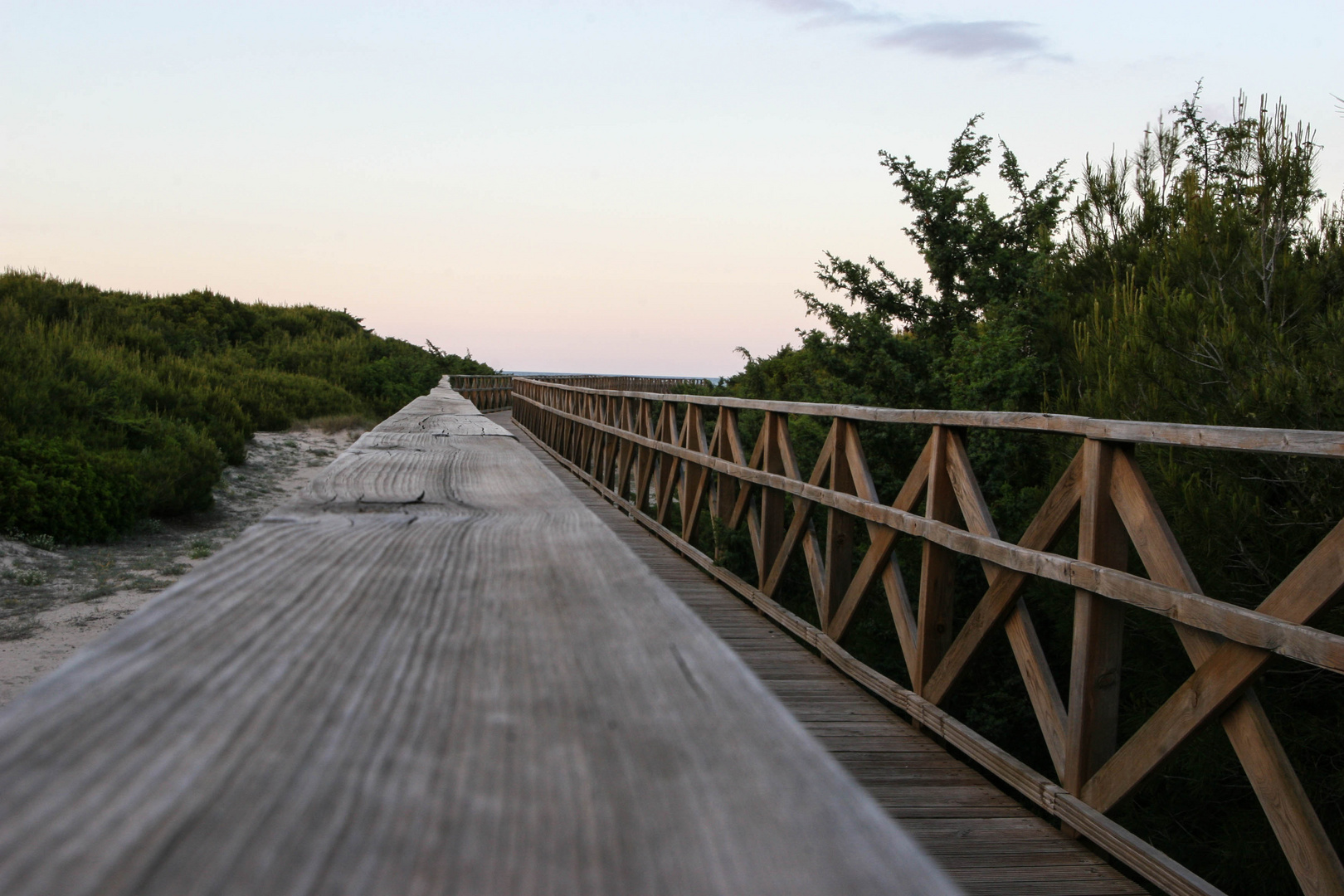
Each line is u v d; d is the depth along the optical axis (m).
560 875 0.42
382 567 1.14
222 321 25.75
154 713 0.61
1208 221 5.80
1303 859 1.88
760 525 5.52
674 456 7.15
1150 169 7.61
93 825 0.44
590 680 0.72
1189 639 2.15
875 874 0.42
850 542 4.28
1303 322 4.84
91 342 16.42
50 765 0.51
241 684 0.68
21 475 8.63
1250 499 3.69
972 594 5.67
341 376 24.12
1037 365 6.70
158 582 7.70
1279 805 1.92
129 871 0.39
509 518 1.56
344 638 0.82
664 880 0.41
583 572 1.14
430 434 3.38
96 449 10.52
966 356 7.22
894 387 7.50
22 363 11.80
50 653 5.93
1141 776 2.30
